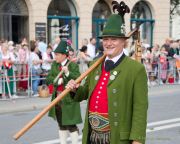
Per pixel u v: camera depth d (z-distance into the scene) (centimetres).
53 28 2059
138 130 353
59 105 636
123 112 359
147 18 2447
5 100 1242
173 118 1029
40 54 1358
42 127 912
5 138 815
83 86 392
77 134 655
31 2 1936
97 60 381
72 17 2116
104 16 2256
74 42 2136
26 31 1950
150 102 1288
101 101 366
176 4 3077
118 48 365
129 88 360
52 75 650
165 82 1723
